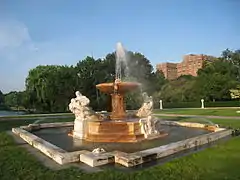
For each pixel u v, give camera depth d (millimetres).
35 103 44219
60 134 12711
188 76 61750
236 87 47000
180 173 5871
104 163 6660
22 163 6965
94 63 47500
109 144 9656
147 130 10844
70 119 22156
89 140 10469
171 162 6785
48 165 6746
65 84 42531
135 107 40438
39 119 22172
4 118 23547
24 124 18109
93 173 5918
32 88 43375
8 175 5945
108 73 48562
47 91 41219
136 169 6266
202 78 50688
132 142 9938
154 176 5656
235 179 5465
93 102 44188
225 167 6352
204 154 7660
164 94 52594
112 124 10688
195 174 5797
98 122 10875
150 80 52625
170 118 21000
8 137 11688
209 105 43938
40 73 42250
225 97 47219
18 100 59625
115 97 13094
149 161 6938
